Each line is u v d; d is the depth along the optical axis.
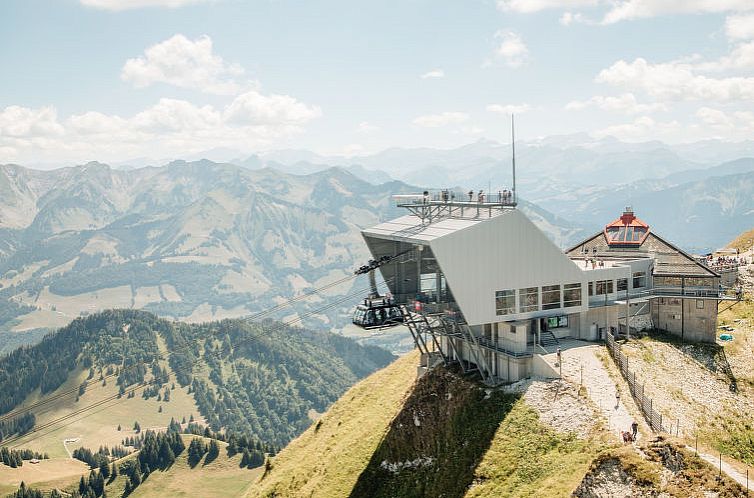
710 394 75.19
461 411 74.00
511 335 75.62
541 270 77.44
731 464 50.53
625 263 89.62
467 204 80.56
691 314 87.56
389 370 104.50
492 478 62.91
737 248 123.25
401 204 86.06
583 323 82.44
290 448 104.44
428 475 71.19
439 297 80.00
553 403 67.25
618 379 70.50
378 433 83.88
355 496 76.19
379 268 86.25
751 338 87.00
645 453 52.53
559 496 54.66
